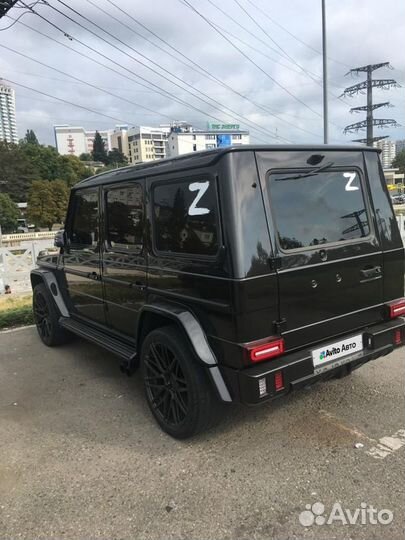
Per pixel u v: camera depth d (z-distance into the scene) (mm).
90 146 169750
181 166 3037
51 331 5422
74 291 4895
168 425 3293
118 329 4145
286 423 3389
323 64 20156
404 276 3658
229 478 2762
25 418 3701
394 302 3543
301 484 2666
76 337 5820
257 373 2713
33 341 5895
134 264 3639
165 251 3260
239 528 2344
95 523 2432
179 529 2357
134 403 3895
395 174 108625
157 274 3350
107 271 4086
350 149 3320
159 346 3309
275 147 2900
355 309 3287
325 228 3105
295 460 2910
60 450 3182
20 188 85375
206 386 3020
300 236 2959
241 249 2676
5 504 2621
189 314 3043
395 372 4266
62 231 5016
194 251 2975
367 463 2836
